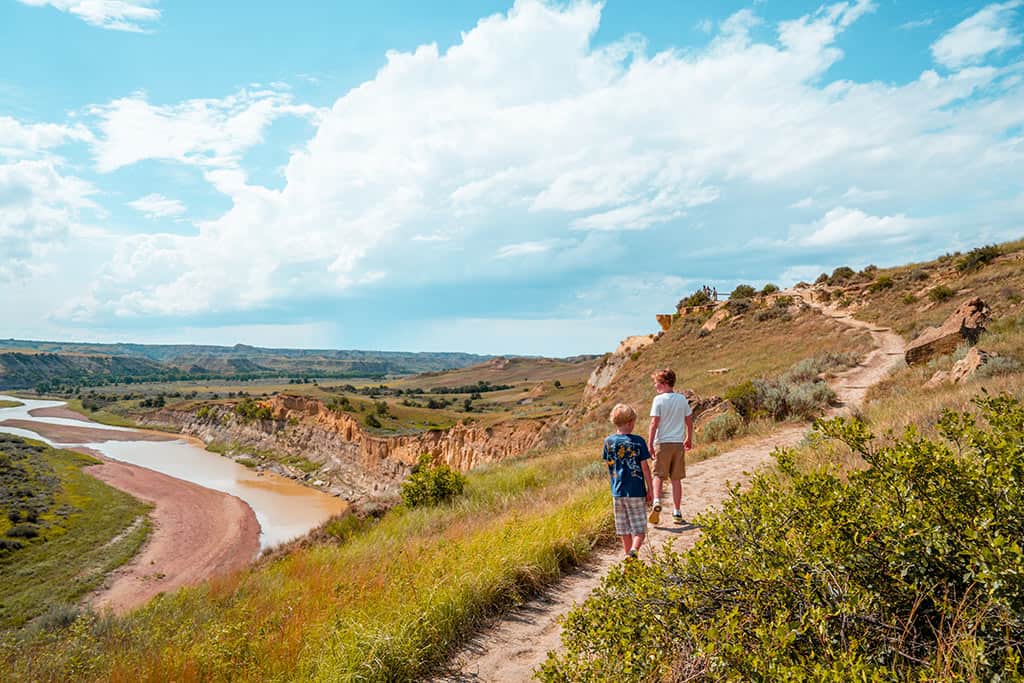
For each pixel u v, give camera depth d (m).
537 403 149.62
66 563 39.44
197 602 9.05
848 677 1.90
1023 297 26.41
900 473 2.62
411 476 13.77
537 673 2.84
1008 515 2.31
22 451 86.12
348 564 8.43
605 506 7.70
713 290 64.75
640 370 51.53
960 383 13.31
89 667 5.89
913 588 2.33
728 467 10.60
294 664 4.45
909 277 45.38
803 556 2.52
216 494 71.62
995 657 2.00
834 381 21.61
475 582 5.16
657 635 2.64
